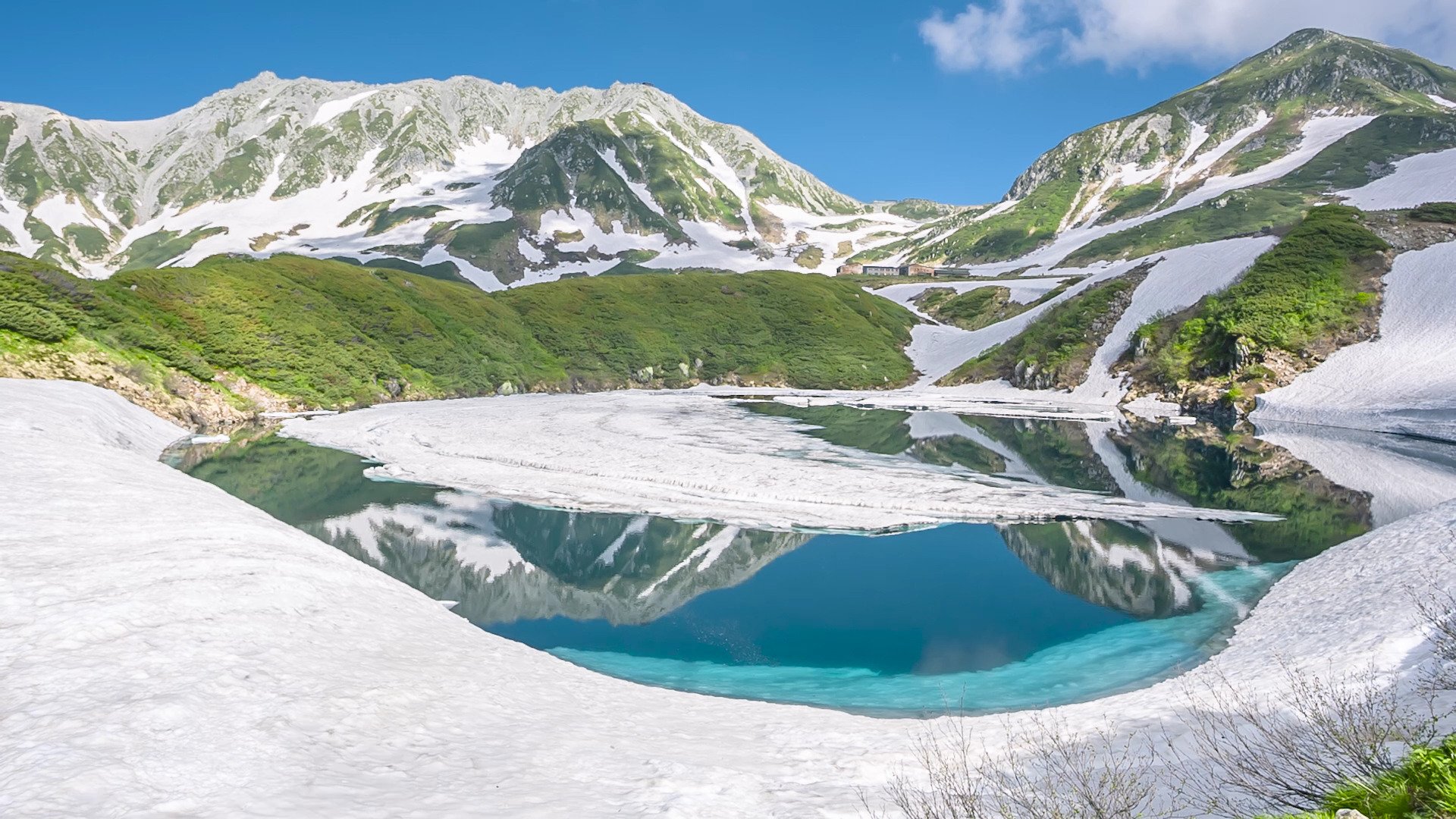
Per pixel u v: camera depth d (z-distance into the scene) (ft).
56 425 104.99
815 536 85.56
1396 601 46.88
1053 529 87.56
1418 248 225.56
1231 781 21.91
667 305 361.92
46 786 20.02
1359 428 168.66
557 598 67.56
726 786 25.73
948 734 36.17
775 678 51.42
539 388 280.72
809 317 365.20
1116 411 219.00
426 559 77.66
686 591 69.41
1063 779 25.26
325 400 201.46
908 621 61.52
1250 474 119.14
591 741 30.42
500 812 21.81
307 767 23.73
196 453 133.69
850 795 25.55
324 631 39.34
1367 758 20.06
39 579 38.24
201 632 34.47
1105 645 55.16
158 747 23.31
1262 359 205.67
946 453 139.85
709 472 112.57
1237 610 59.82
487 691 35.68
